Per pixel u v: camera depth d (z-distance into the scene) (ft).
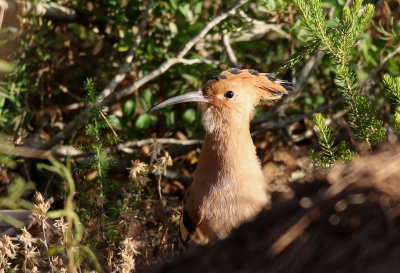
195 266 15.80
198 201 27.76
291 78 43.65
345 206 15.17
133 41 39.99
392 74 39.88
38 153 36.55
